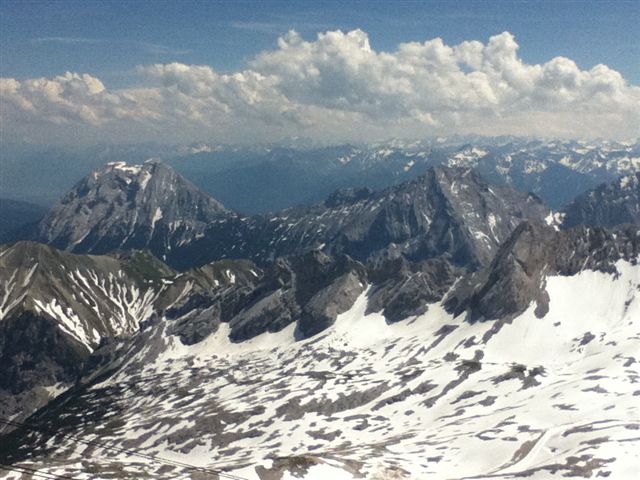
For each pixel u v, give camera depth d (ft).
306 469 595.47
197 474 598.34
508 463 618.44
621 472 539.29
